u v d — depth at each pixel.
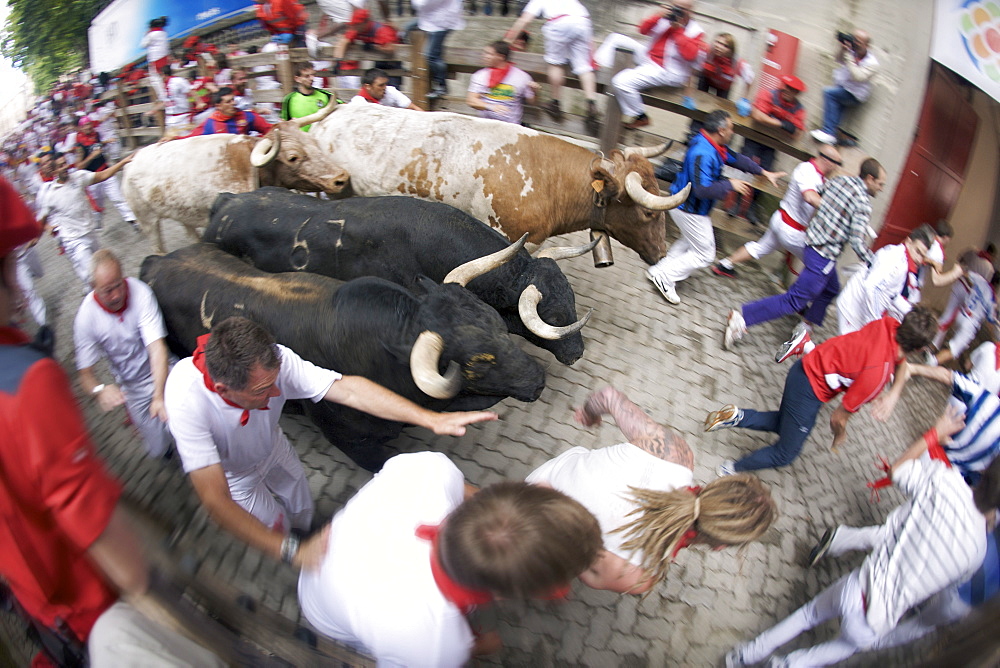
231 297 3.38
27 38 5.70
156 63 9.58
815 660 2.91
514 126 4.95
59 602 1.50
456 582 1.46
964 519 2.50
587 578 2.11
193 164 5.23
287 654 1.79
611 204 4.91
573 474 2.24
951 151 7.00
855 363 3.54
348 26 7.09
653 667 3.09
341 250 4.11
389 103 6.41
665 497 2.03
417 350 2.93
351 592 1.59
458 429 2.34
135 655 1.43
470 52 6.64
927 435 3.32
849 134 6.96
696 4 8.00
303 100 6.07
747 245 5.96
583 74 6.28
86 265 5.62
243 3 9.92
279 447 2.95
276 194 4.38
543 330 3.74
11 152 6.95
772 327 5.76
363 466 3.69
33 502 1.29
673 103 6.22
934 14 6.86
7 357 1.20
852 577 2.80
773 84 6.70
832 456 4.61
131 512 1.67
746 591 3.52
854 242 4.71
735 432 4.57
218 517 2.19
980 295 5.37
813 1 7.73
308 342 3.24
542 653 3.03
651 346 5.22
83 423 1.27
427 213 4.10
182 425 2.26
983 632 1.79
